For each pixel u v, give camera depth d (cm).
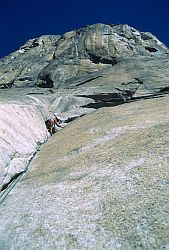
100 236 1474
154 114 3016
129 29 8531
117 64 7006
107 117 3388
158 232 1412
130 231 1457
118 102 5372
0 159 2498
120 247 1391
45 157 2817
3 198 2084
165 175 1808
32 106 4325
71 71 7350
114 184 1856
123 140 2508
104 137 2730
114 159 2191
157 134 2403
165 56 7525
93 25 8588
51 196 1911
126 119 3072
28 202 1917
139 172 1905
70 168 2280
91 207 1694
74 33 8800
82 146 2688
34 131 3616
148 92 5394
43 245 1510
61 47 8494
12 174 2486
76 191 1897
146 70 6328
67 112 5028
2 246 1577
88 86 6056
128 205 1630
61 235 1541
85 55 7794
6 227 1716
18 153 2819
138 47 8112
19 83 7694
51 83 7112
